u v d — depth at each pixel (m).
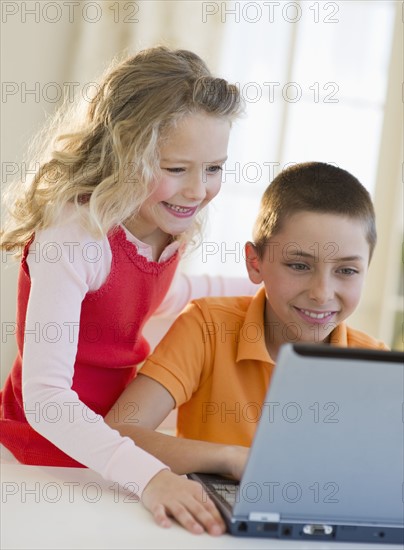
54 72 3.29
